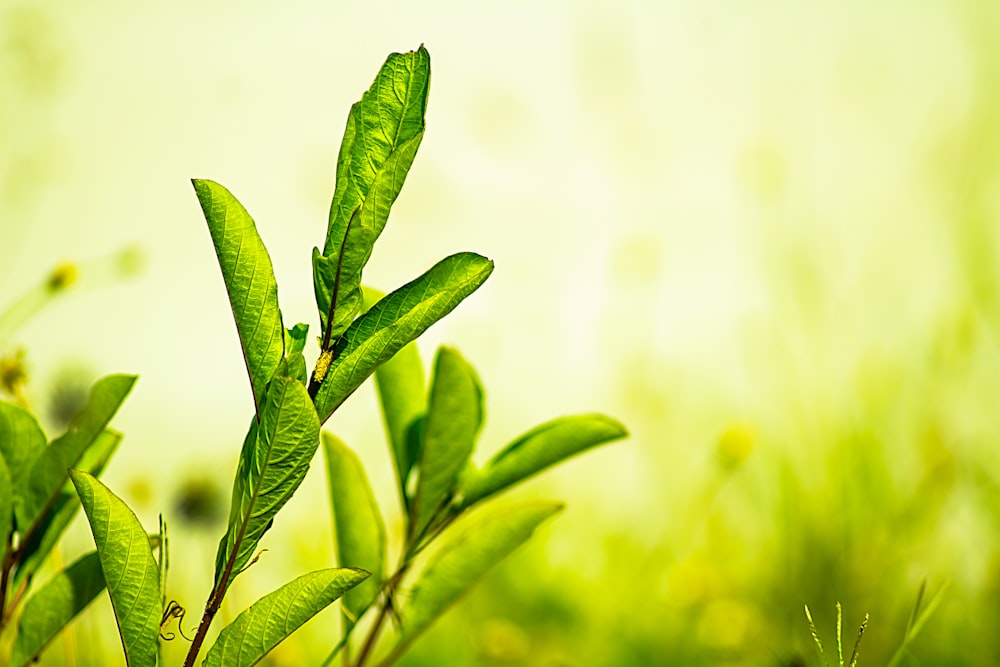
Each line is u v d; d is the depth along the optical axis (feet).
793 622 4.54
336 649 2.31
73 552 3.23
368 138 2.00
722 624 4.57
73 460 2.22
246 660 2.03
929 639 4.30
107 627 3.12
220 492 3.52
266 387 2.02
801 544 4.94
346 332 2.01
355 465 2.33
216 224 1.99
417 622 2.32
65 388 3.07
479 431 2.30
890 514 4.91
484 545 2.33
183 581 3.40
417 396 2.34
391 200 1.99
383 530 2.33
